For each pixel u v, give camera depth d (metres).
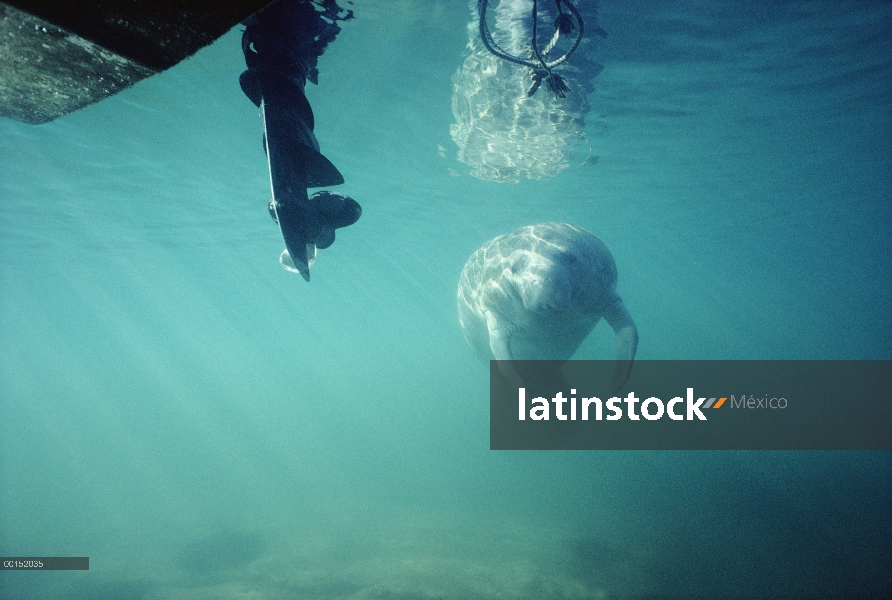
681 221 22.47
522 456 22.14
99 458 34.28
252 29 2.05
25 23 1.44
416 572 10.38
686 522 12.15
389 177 12.70
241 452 32.16
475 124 9.15
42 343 74.75
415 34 6.07
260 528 15.22
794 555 9.70
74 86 1.88
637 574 9.56
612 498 14.98
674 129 10.46
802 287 81.19
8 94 1.93
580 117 9.27
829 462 15.02
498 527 13.39
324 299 48.84
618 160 12.41
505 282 5.47
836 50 7.61
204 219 16.64
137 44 1.62
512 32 6.05
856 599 8.04
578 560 10.48
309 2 3.21
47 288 31.94
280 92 2.00
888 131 12.26
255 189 13.14
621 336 5.39
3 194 12.38
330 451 29.80
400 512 15.88
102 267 25.41
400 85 7.55
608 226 22.34
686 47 7.04
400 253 26.59
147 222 16.56
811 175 16.11
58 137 8.98
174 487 23.06
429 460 24.72
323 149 10.23
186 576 11.55
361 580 10.19
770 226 26.30
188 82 7.02
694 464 16.47
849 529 10.48
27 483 27.50
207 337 90.12
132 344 88.62
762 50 7.35
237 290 40.31
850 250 42.25
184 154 10.21
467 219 18.89
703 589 8.80
